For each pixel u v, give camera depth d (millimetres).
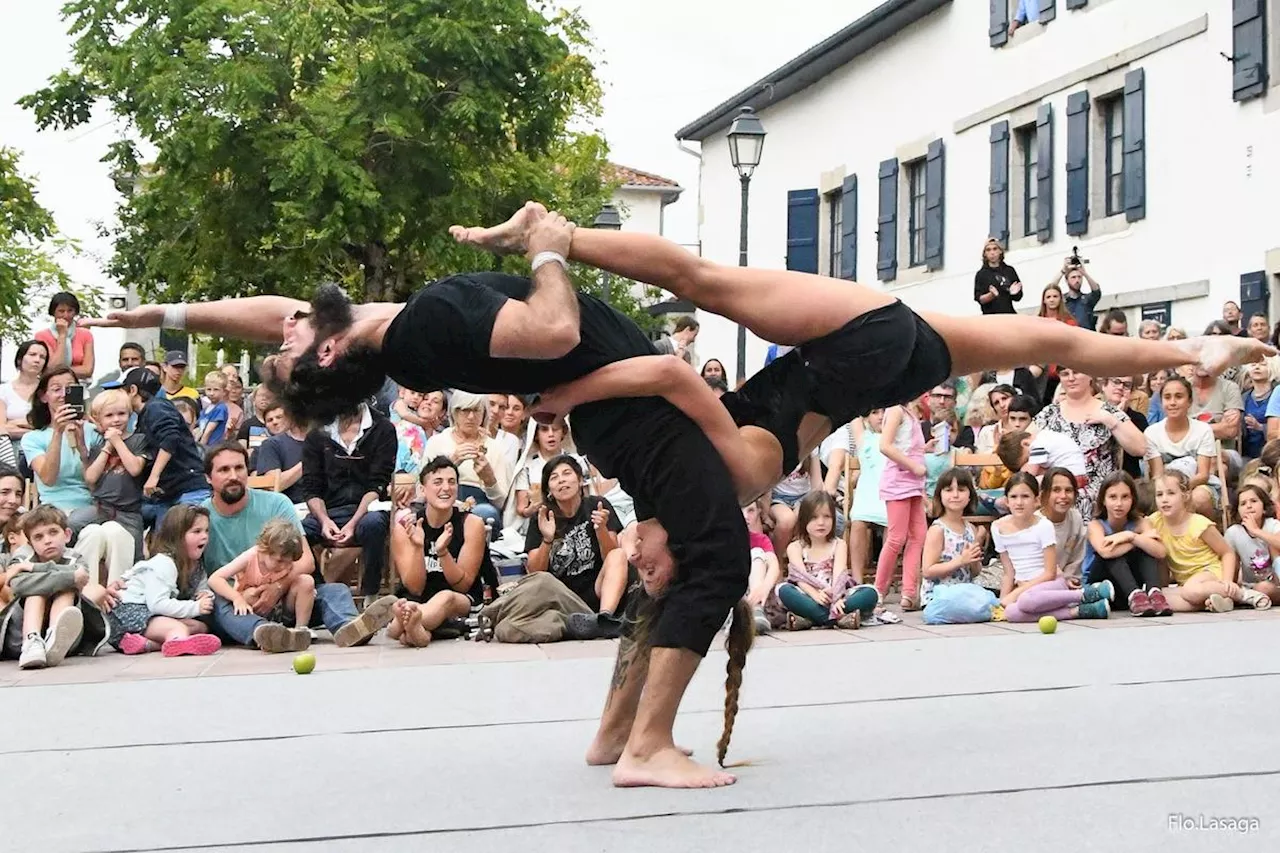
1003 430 10641
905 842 3371
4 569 7754
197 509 8281
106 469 9133
